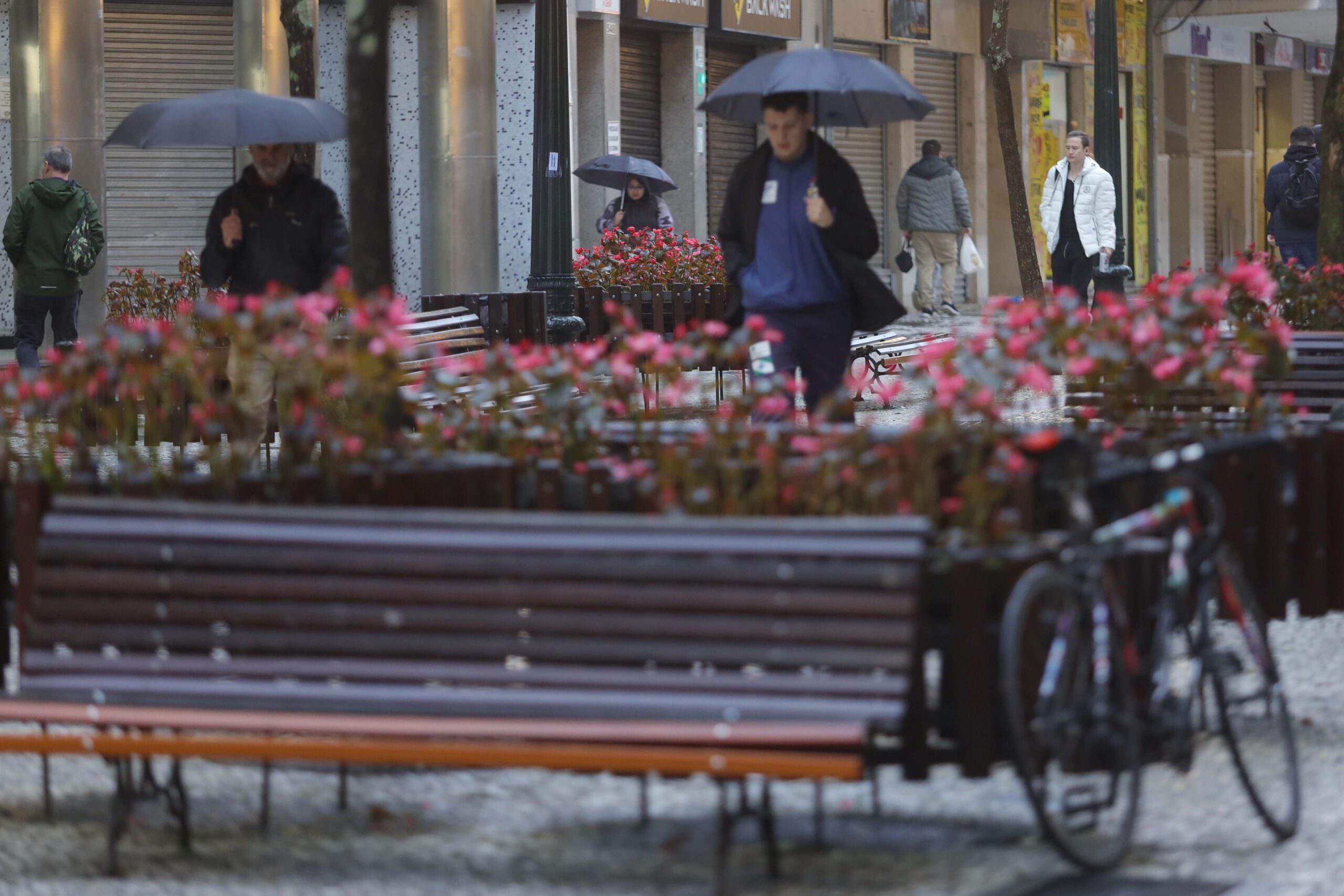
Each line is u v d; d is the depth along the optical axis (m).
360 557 9.16
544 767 8.61
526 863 9.69
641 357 11.81
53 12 35.03
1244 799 10.56
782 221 14.86
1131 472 9.80
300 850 9.96
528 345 11.41
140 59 39.66
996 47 32.44
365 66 11.76
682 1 46.56
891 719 8.39
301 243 16.69
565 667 8.88
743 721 8.56
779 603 8.61
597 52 44.28
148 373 10.91
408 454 10.77
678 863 9.66
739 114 15.83
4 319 37.44
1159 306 11.40
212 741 8.97
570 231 29.27
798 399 16.08
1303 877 9.31
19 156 35.75
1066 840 9.12
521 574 8.97
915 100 14.56
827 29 50.53
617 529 8.88
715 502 9.99
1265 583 11.29
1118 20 66.75
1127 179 69.12
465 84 39.59
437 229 39.88
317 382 10.70
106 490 10.59
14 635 11.77
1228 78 76.00
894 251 56.66
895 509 9.61
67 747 9.18
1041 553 9.16
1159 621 9.76
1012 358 10.02
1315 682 13.15
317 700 9.09
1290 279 20.58
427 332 21.19
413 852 9.90
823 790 10.90
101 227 29.06
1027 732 8.95
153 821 10.51
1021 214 32.81
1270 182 34.47
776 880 9.34
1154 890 9.04
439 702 8.95
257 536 9.28
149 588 9.37
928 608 9.16
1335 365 16.80
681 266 31.48
